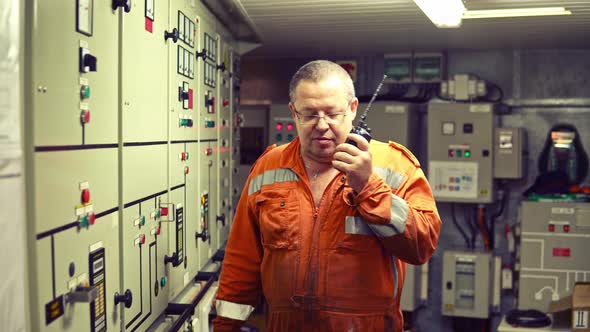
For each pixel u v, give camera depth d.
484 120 5.18
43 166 1.46
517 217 5.46
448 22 3.83
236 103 4.54
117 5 1.96
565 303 4.35
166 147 2.60
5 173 1.30
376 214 1.81
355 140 1.83
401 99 5.66
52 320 1.52
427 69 5.52
